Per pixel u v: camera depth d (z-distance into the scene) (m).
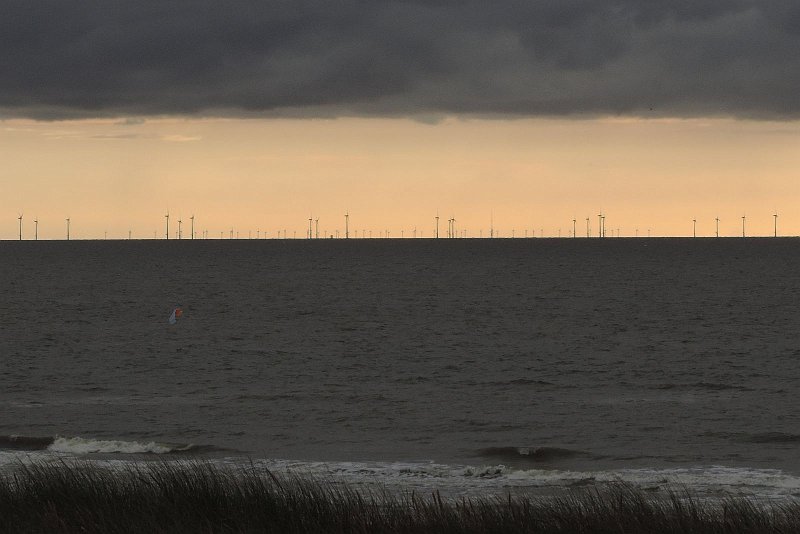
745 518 77.44
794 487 116.12
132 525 72.19
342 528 74.62
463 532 74.12
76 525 73.50
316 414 178.62
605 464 135.62
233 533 73.38
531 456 141.62
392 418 175.00
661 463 135.62
